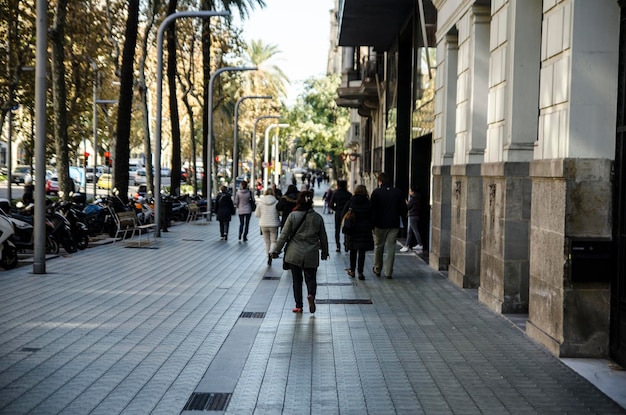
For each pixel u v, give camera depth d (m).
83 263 16.88
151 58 42.22
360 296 12.76
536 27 10.84
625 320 7.84
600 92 8.27
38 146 14.65
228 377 7.40
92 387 6.95
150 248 21.11
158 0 31.98
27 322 9.89
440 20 17.14
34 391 6.78
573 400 6.74
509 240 10.98
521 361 8.16
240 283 14.17
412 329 9.91
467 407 6.51
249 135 79.62
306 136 68.12
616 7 8.24
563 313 8.28
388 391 6.98
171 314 10.73
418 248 21.06
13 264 15.38
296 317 10.73
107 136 47.28
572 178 8.21
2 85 28.95
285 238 10.98
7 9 27.27
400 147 25.86
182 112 61.91
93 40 31.34
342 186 21.39
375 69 32.72
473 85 13.68
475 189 13.54
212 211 41.81
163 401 6.57
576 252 8.17
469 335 9.52
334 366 7.90
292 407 6.47
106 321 10.08
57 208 19.41
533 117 10.93
